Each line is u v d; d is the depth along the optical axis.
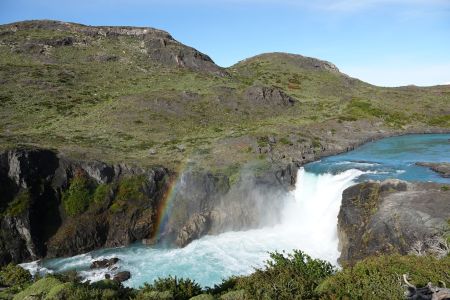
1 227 36.53
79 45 103.00
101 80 86.12
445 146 62.19
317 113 83.50
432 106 92.50
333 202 39.28
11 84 74.69
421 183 33.38
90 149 49.16
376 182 34.53
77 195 40.69
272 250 36.59
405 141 68.56
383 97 101.31
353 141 65.75
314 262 22.06
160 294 18.73
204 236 40.91
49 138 53.34
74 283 18.53
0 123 59.34
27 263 36.50
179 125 67.06
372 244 29.31
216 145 55.34
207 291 20.91
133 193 42.25
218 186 43.00
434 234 25.72
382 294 15.68
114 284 20.03
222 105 79.12
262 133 61.09
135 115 68.81
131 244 40.41
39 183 39.53
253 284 18.86
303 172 46.69
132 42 111.56
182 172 44.53
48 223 38.81
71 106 70.44
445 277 16.94
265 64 134.62
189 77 96.00
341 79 122.25
